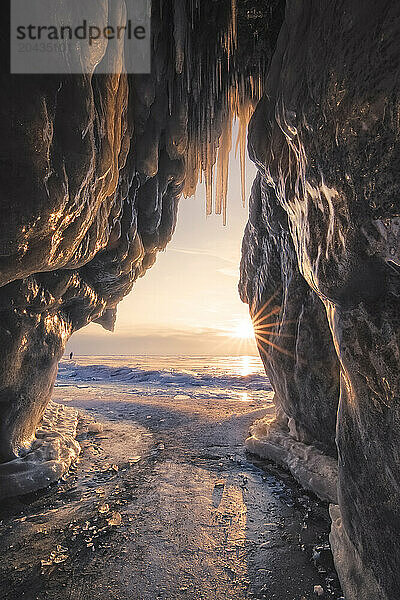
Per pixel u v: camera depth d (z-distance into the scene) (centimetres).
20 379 434
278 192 369
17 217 258
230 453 592
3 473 423
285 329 514
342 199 197
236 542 327
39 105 259
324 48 220
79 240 367
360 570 239
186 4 443
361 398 209
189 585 268
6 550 313
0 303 360
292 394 519
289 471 499
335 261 210
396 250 166
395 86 159
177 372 1922
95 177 350
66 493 432
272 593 258
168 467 527
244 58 520
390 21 167
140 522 364
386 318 184
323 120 210
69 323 565
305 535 337
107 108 362
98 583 270
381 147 167
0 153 246
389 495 194
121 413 909
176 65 437
